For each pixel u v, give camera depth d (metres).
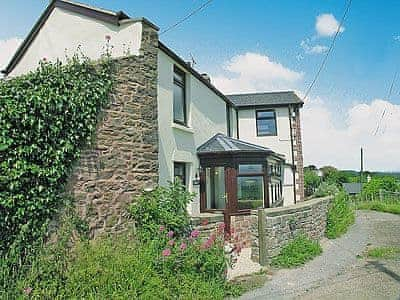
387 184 30.34
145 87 8.34
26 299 5.41
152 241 7.11
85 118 6.89
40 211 6.05
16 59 13.70
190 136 12.67
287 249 9.64
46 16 11.60
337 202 15.55
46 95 6.24
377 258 9.69
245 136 20.83
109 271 6.00
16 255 5.69
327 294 6.79
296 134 20.72
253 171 13.45
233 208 12.62
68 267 6.04
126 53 8.76
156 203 7.74
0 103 5.74
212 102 15.27
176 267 6.70
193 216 8.87
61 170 6.38
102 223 7.04
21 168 5.84
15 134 5.82
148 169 8.16
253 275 8.17
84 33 10.30
